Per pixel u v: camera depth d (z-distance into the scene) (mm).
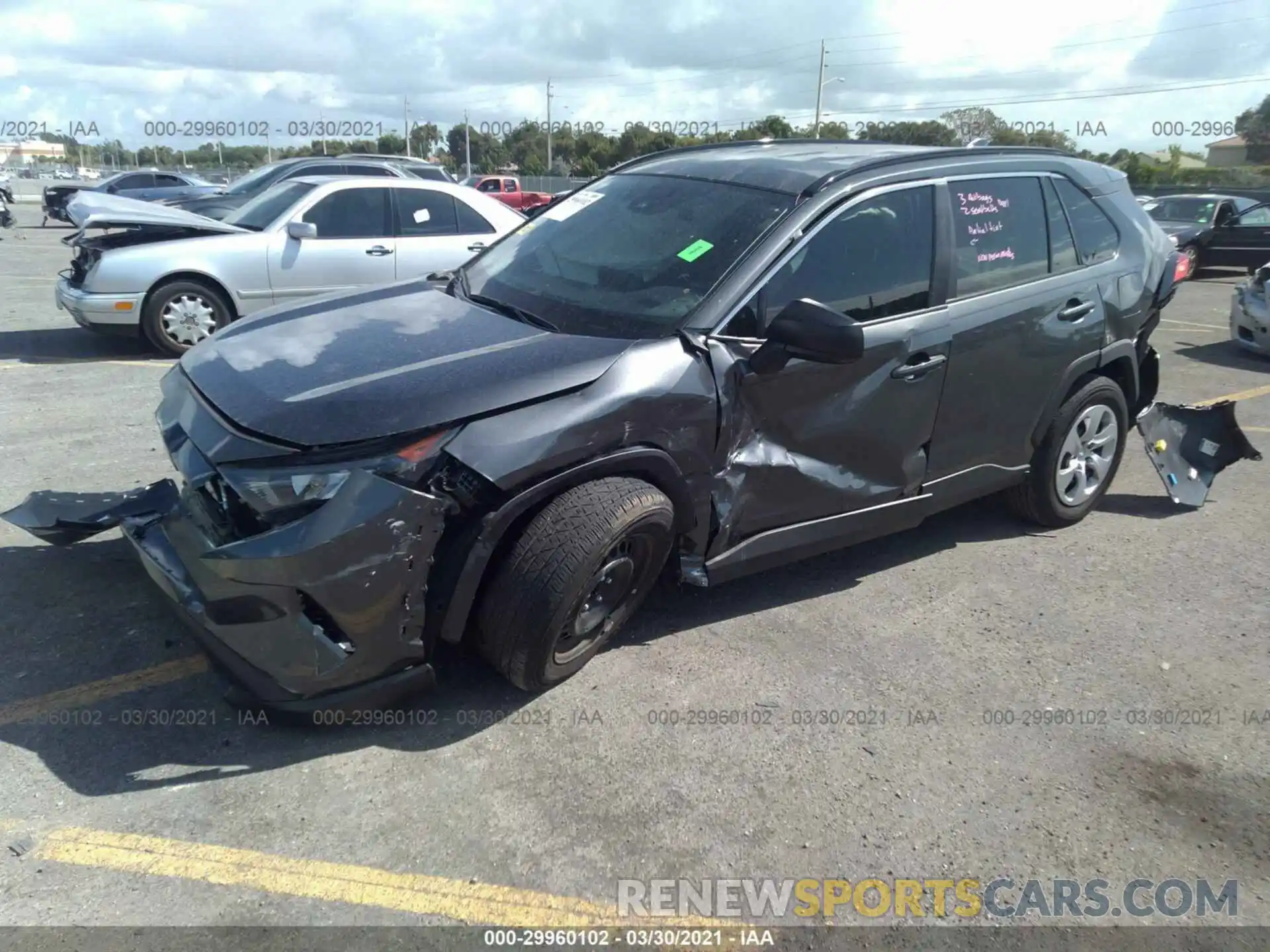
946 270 4031
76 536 3734
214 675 3363
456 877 2557
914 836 2793
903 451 4035
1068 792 3006
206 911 2410
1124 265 4875
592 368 3146
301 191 8680
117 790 2805
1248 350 10180
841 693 3467
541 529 3027
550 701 3324
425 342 3342
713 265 3561
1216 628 4062
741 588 4242
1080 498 5004
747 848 2711
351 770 2941
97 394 6871
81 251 8320
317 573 2709
